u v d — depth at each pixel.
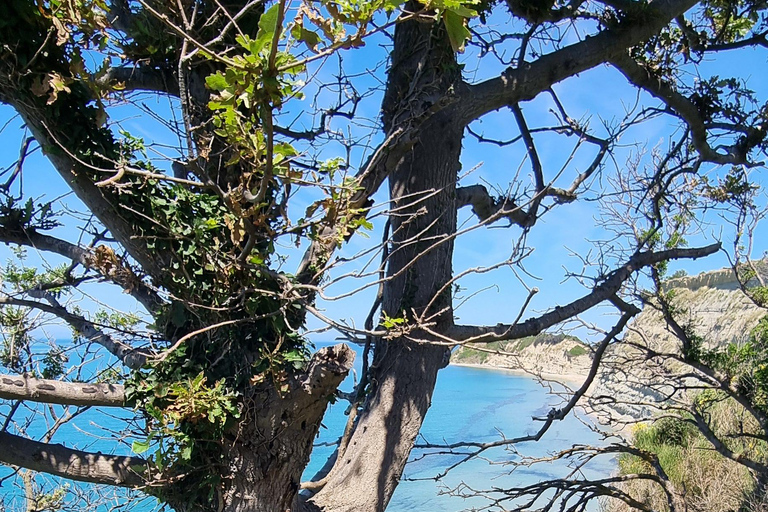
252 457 3.45
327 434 17.08
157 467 3.25
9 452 3.54
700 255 7.53
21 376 3.49
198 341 3.47
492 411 34.97
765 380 9.13
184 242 3.38
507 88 5.40
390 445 4.48
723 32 8.02
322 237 3.33
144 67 4.13
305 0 1.86
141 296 3.66
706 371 9.80
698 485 13.17
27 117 3.12
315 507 4.07
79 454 3.61
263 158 2.46
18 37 2.87
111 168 3.24
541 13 5.75
